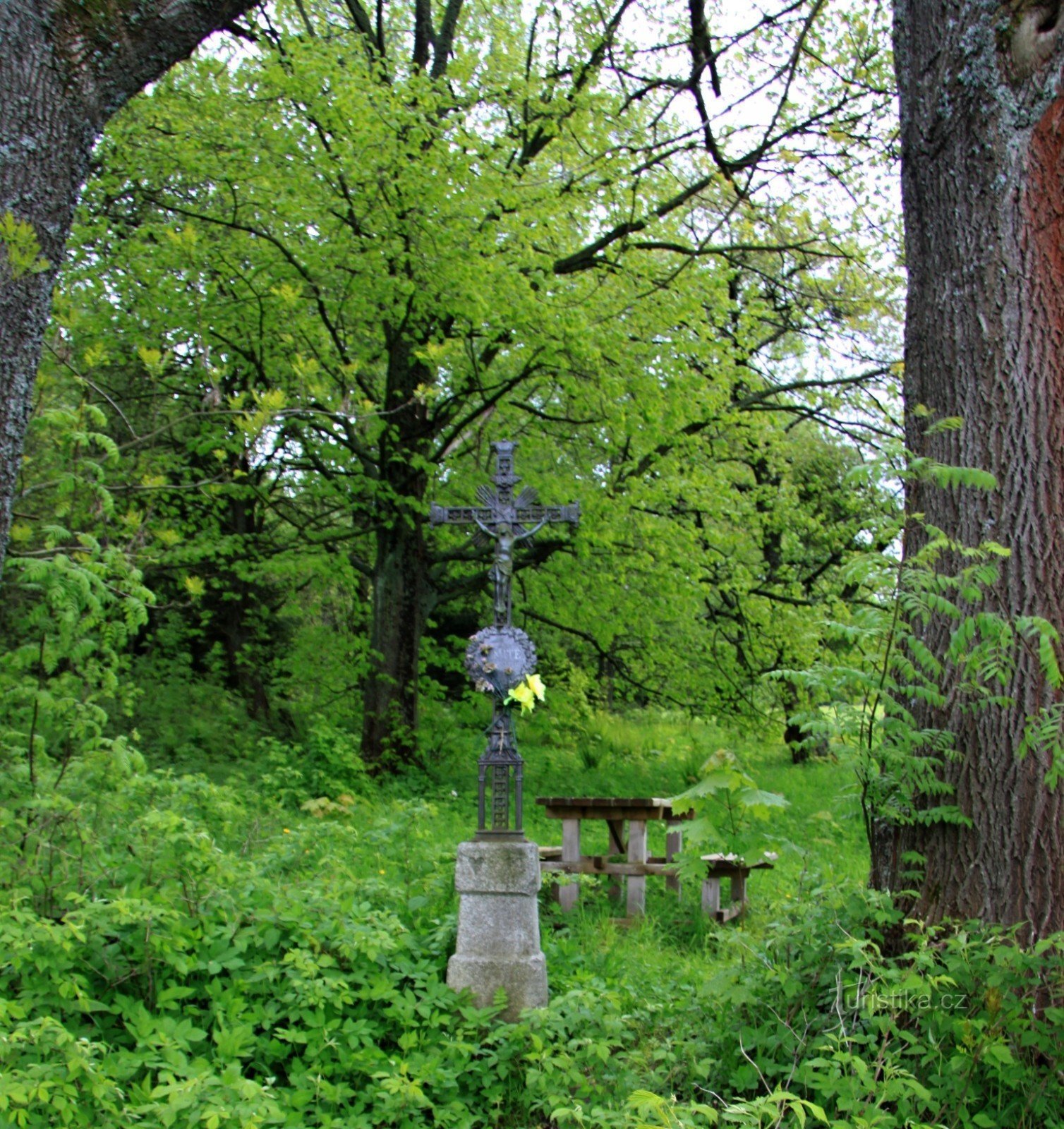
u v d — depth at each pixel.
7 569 5.11
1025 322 4.47
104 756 5.14
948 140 4.68
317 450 13.59
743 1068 3.92
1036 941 4.12
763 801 3.81
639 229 13.30
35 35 3.93
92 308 11.94
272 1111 3.43
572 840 7.98
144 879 4.85
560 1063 4.10
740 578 15.37
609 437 13.75
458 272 10.85
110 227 12.36
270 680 17.31
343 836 7.05
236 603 18.27
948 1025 3.73
